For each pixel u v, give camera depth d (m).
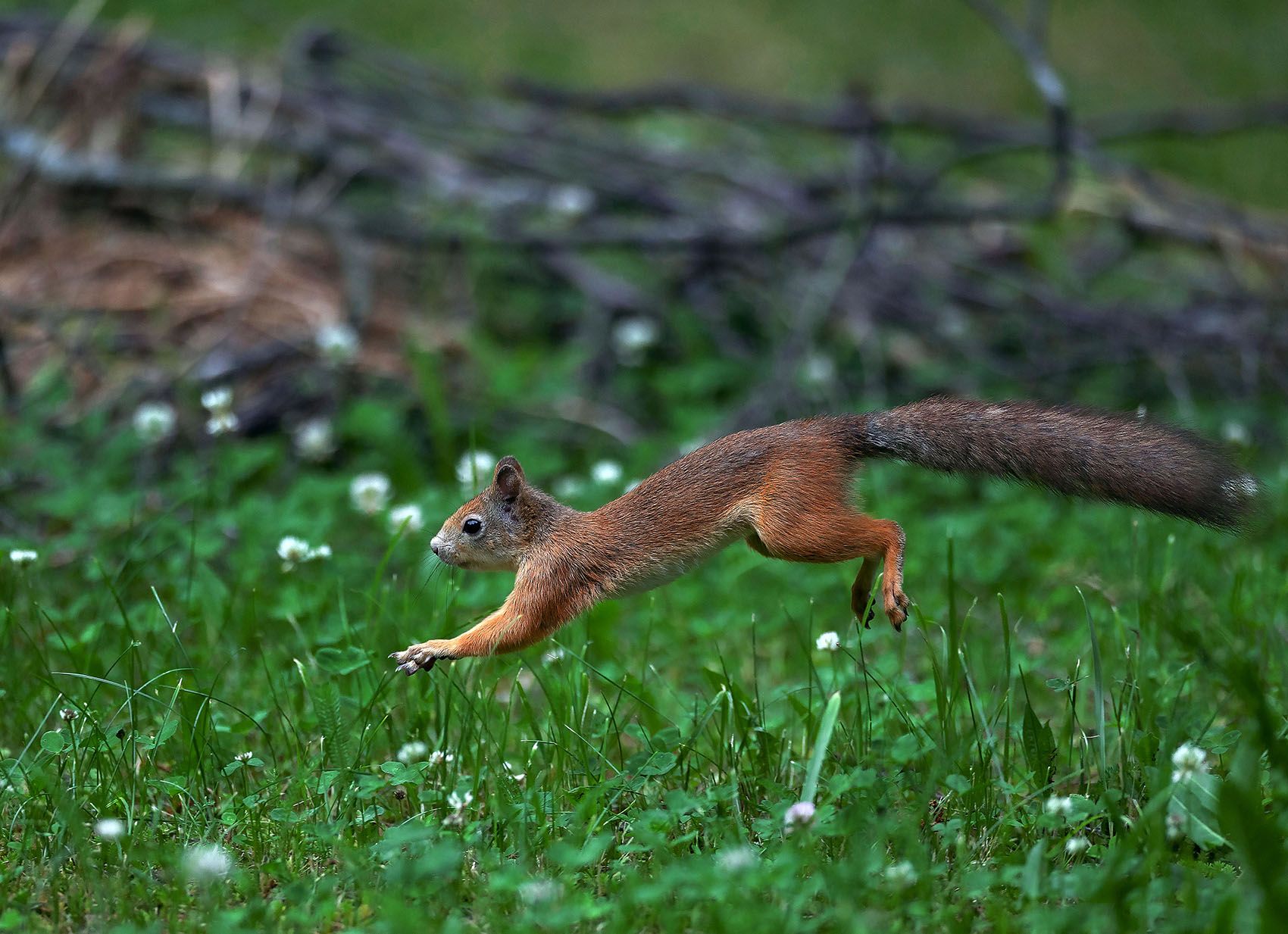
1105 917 5.68
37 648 8.54
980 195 18.11
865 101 15.86
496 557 7.11
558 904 5.98
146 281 14.11
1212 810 6.47
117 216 14.78
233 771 7.39
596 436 13.52
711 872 5.89
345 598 9.81
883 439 6.83
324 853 6.68
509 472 7.07
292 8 25.61
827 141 19.34
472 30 26.55
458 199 15.09
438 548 7.18
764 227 15.72
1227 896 5.60
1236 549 10.30
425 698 7.96
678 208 15.80
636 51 26.70
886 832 6.30
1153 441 6.73
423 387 12.55
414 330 14.20
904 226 15.45
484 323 14.87
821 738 6.61
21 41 15.84
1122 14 29.55
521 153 16.62
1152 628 8.77
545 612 7.00
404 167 15.61
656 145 17.47
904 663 9.18
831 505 6.70
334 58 17.23
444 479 12.37
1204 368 15.05
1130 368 14.90
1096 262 17.50
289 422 12.98
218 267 14.38
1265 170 22.78
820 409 13.46
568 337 15.24
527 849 6.48
